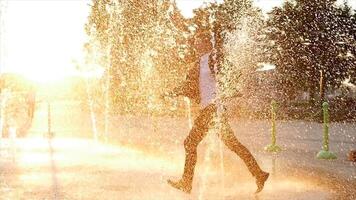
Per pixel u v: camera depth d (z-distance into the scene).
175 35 17.27
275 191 4.46
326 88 30.62
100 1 19.12
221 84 4.38
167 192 4.37
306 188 4.62
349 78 30.52
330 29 30.16
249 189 4.56
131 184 4.74
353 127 15.38
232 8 16.14
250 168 4.23
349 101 23.67
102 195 4.20
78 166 6.01
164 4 17.58
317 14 29.84
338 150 8.24
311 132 12.89
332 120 18.78
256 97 22.12
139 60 20.27
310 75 29.62
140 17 19.08
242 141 10.04
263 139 10.57
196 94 4.48
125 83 21.42
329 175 5.45
